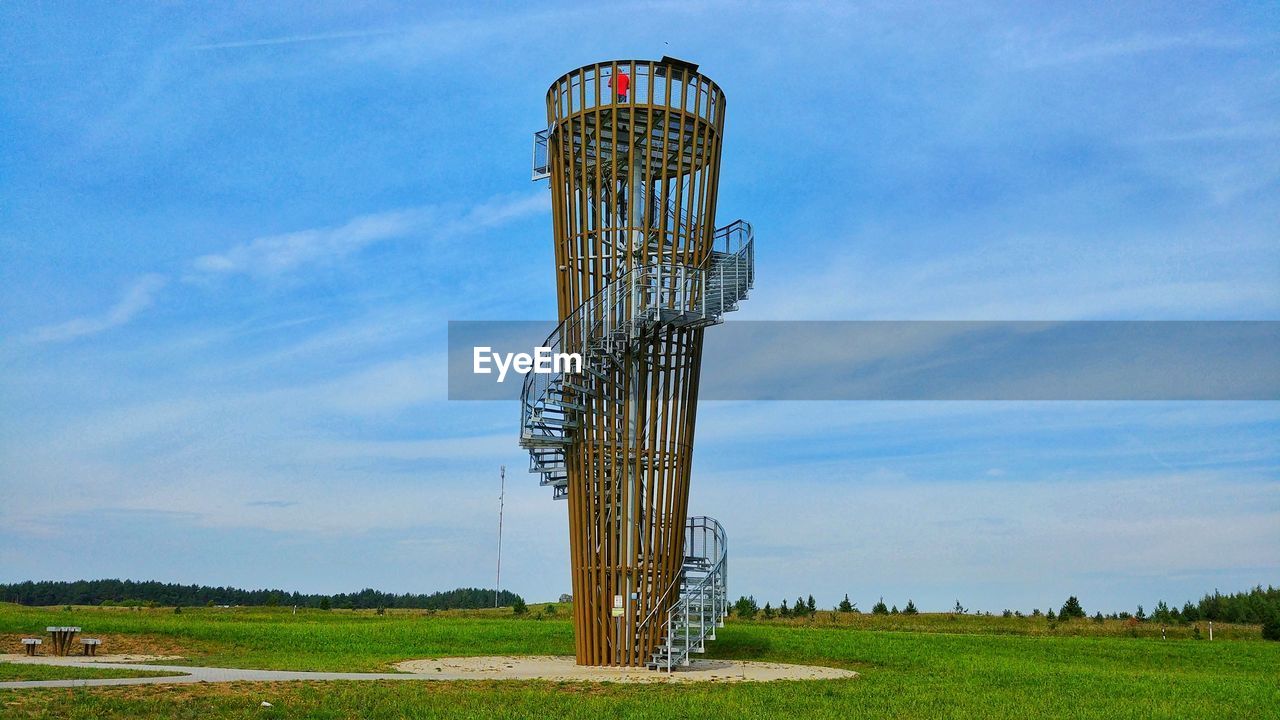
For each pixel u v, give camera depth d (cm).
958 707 2072
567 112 2638
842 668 2877
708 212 2658
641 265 2544
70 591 10300
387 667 2575
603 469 2595
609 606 2608
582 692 2120
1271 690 2481
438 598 11500
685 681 2323
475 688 2123
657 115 2611
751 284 2683
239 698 1848
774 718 1839
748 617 6175
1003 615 6369
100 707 1692
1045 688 2448
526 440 2589
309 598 10331
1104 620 6097
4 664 2336
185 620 4362
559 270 2642
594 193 2600
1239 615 6631
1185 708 2144
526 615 5834
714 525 2728
